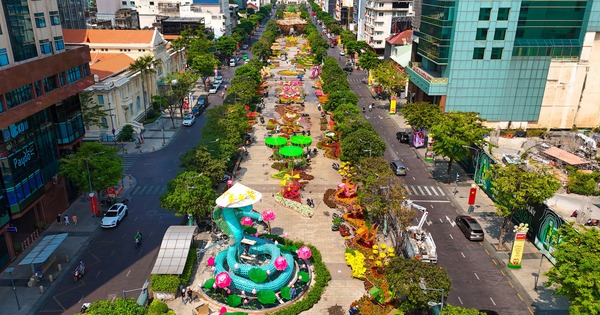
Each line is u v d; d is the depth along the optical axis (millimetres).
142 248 64812
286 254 59031
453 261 61812
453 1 103062
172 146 106312
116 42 133750
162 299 53812
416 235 63188
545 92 109188
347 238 66250
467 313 41812
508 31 103562
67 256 60938
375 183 65375
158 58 135375
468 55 105625
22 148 63125
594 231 46812
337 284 56812
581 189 74500
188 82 124375
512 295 54969
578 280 43031
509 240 67375
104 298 54188
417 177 89625
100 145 75125
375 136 86125
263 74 179500
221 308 51562
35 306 52625
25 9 64125
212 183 74000
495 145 86125
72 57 75750
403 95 151750
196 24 194500
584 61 106312
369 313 51156
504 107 110688
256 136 113562
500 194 63625
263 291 53312
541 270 60031
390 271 48562
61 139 74812
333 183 87125
